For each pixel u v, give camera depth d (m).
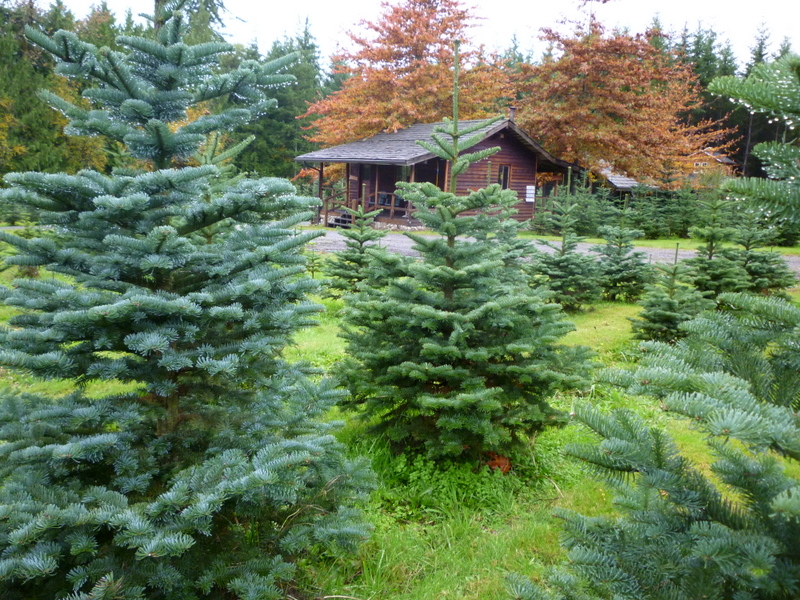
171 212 3.60
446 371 5.03
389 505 4.96
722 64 44.41
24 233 6.74
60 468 3.31
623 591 2.16
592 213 23.72
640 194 28.47
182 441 3.59
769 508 2.00
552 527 4.61
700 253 12.80
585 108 26.44
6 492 3.07
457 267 5.44
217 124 3.77
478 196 5.17
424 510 4.91
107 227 3.58
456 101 5.54
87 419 3.26
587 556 2.34
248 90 3.87
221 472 3.16
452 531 4.59
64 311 3.20
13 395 3.64
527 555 4.30
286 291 3.70
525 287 6.38
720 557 1.83
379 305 5.32
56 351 3.32
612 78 26.38
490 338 5.41
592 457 2.35
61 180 3.20
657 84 32.88
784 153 2.01
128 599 2.82
